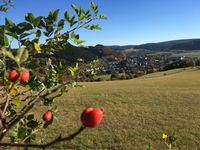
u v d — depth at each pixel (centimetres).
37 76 269
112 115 2252
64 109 2391
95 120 118
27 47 241
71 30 292
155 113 2322
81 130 121
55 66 293
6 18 225
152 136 1794
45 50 280
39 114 1844
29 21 231
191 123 2025
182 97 2878
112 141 1708
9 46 192
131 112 2359
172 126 1973
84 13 296
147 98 2878
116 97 2906
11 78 149
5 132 147
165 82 4916
